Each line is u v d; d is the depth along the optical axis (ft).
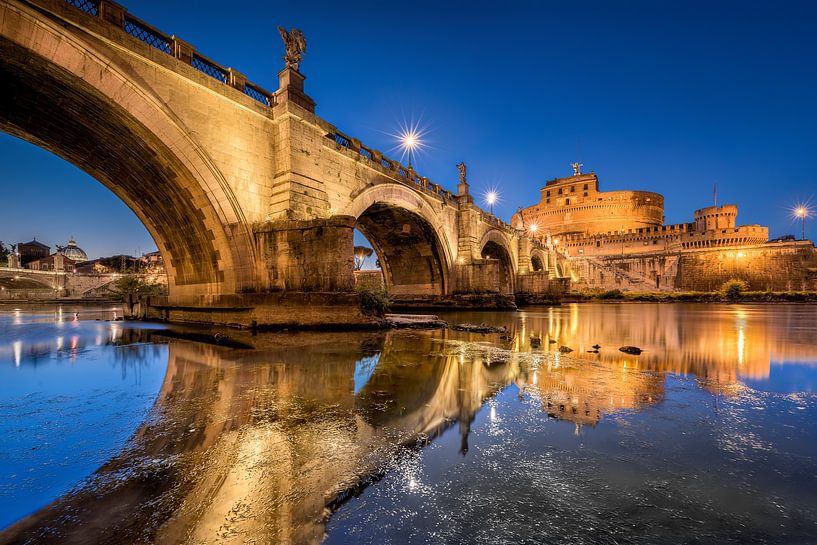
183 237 52.80
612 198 337.93
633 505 7.26
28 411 13.73
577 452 9.71
